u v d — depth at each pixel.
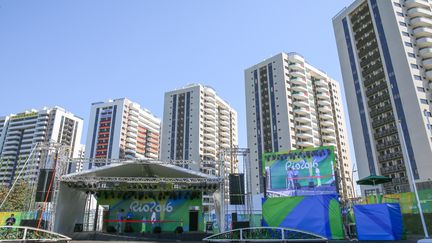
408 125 52.00
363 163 58.44
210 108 114.00
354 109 62.62
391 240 17.25
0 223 23.09
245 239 16.53
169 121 111.94
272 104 90.56
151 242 20.61
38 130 124.75
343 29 68.69
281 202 20.00
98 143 120.38
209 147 107.25
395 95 55.03
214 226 30.70
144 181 23.84
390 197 26.00
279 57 93.81
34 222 21.11
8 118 134.38
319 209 19.38
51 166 24.05
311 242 15.97
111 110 124.50
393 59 56.75
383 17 60.12
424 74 55.12
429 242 14.36
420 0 59.91
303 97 90.88
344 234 19.53
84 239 22.06
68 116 131.00
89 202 32.25
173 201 29.67
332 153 26.75
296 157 27.47
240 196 21.88
